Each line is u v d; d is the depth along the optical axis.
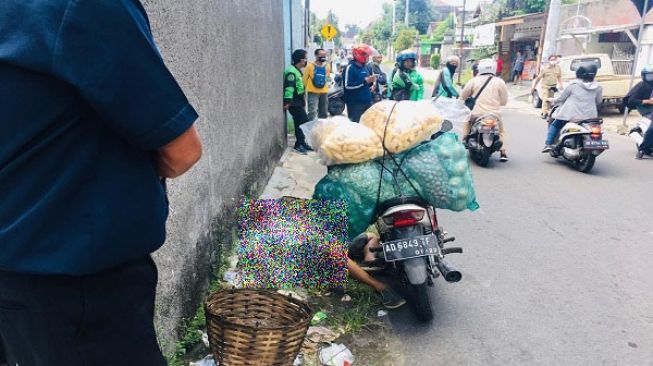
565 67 13.92
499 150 8.05
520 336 3.21
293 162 7.87
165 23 2.65
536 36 25.05
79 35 1.18
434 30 59.09
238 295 2.59
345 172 3.38
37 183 1.25
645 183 6.82
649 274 4.07
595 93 7.39
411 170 3.34
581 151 7.32
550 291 3.80
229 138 4.18
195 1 3.20
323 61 9.50
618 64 17.80
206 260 3.47
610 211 5.66
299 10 12.71
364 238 3.85
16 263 1.27
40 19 1.17
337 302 3.53
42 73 1.19
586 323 3.36
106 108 1.23
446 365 2.93
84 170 1.27
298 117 8.55
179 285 2.91
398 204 3.30
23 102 1.20
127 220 1.35
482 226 5.21
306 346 2.96
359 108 8.12
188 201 3.07
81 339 1.38
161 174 1.52
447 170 3.35
